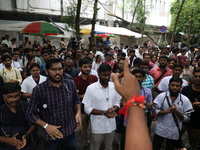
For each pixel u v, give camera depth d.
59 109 2.71
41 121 2.57
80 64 4.29
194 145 3.87
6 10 12.85
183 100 3.38
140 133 0.69
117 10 18.08
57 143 2.82
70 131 2.83
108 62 6.77
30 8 13.87
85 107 3.34
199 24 16.17
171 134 3.33
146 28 16.69
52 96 2.67
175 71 4.44
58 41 15.19
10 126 2.70
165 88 4.53
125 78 0.81
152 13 22.38
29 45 12.63
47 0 14.46
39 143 4.45
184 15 15.06
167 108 3.37
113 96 3.38
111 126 3.43
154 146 3.53
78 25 8.54
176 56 9.51
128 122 0.74
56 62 2.60
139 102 0.76
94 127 3.38
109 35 14.69
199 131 3.73
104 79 3.23
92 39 9.66
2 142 2.64
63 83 2.75
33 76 4.32
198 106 3.49
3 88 2.58
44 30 9.14
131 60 7.75
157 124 3.50
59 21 14.95
